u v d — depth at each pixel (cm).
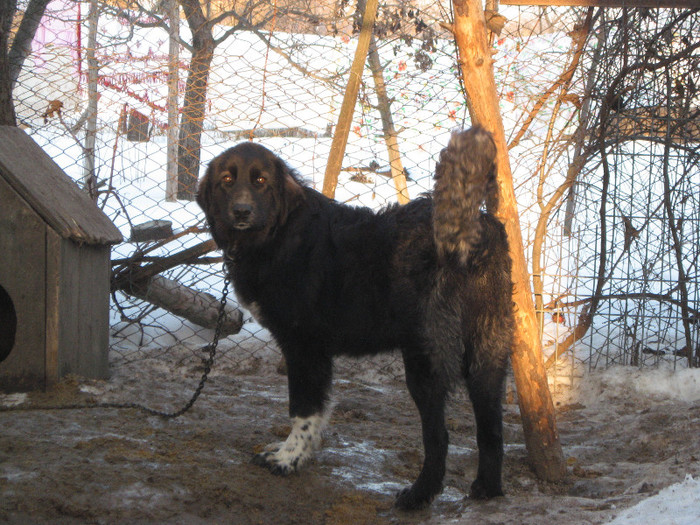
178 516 258
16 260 374
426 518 287
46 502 252
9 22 517
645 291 488
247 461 324
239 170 322
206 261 525
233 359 518
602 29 468
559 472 340
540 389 344
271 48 598
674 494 263
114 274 520
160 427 353
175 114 590
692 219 481
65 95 605
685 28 459
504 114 510
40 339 378
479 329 303
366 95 542
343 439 374
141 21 782
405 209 314
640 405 439
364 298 310
